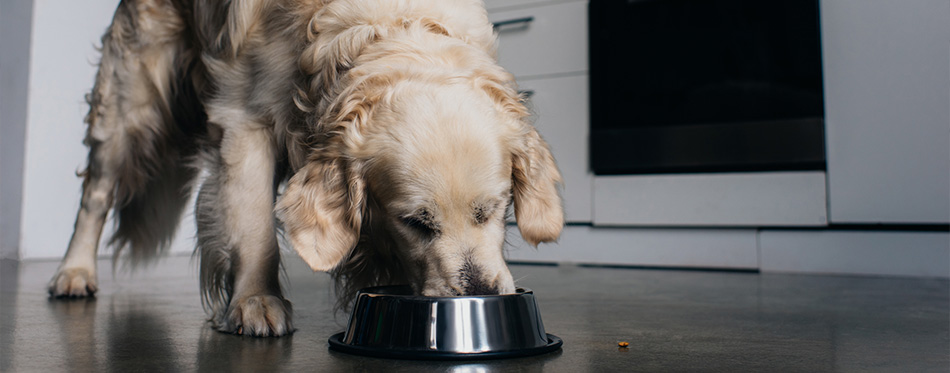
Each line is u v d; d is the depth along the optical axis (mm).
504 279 1286
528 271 3305
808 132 3156
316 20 1544
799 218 3199
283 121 1604
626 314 1842
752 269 3307
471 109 1336
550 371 1108
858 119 3078
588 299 2189
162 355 1247
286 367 1138
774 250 3256
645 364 1173
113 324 1645
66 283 2225
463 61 1473
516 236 3785
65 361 1189
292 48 1586
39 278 2869
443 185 1270
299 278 3072
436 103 1330
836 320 1720
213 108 1680
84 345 1352
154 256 2459
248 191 1608
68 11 4277
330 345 1331
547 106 3795
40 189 4180
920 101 2975
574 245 3723
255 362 1184
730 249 3354
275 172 1668
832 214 3143
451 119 1309
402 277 1558
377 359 1203
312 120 1517
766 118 3248
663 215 3480
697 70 3381
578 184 3707
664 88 3455
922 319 1738
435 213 1276
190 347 1331
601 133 3602
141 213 2385
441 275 1275
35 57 4125
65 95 4285
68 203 4312
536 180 1519
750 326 1628
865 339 1445
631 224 3562
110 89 2176
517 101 1492
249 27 1622
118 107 2164
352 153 1350
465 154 1283
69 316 1781
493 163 1307
